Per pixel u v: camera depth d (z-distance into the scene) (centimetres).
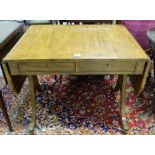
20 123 175
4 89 215
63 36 162
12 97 204
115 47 144
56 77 232
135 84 152
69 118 179
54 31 173
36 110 180
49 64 132
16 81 149
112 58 129
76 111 187
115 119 178
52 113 185
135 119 177
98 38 159
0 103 151
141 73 137
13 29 177
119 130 167
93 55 132
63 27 182
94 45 147
